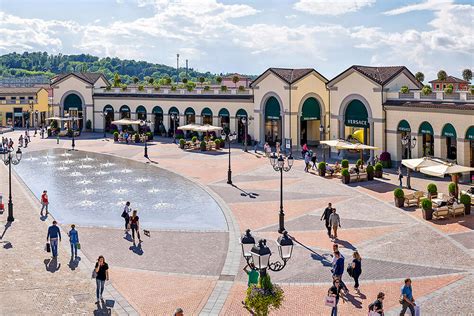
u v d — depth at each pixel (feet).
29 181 163.84
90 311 70.59
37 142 258.57
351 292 75.82
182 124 263.49
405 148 173.06
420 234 101.76
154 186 154.30
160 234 105.91
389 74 181.88
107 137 274.57
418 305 70.69
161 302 73.56
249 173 169.78
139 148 231.91
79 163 196.34
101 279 72.95
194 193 144.05
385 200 128.98
